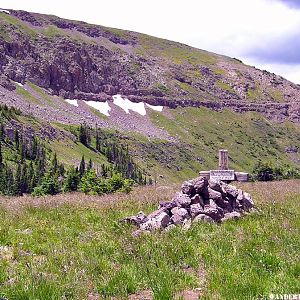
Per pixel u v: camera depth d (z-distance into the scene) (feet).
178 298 28.45
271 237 43.86
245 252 38.34
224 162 95.25
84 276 32.09
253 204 63.05
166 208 54.44
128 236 44.09
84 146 641.81
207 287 30.35
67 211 62.34
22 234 46.83
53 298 27.61
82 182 136.77
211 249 39.70
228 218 54.19
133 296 29.50
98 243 41.91
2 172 341.62
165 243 40.93
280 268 34.24
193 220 51.67
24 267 34.55
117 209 63.46
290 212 58.90
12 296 28.12
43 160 440.45
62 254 38.17
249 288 29.27
